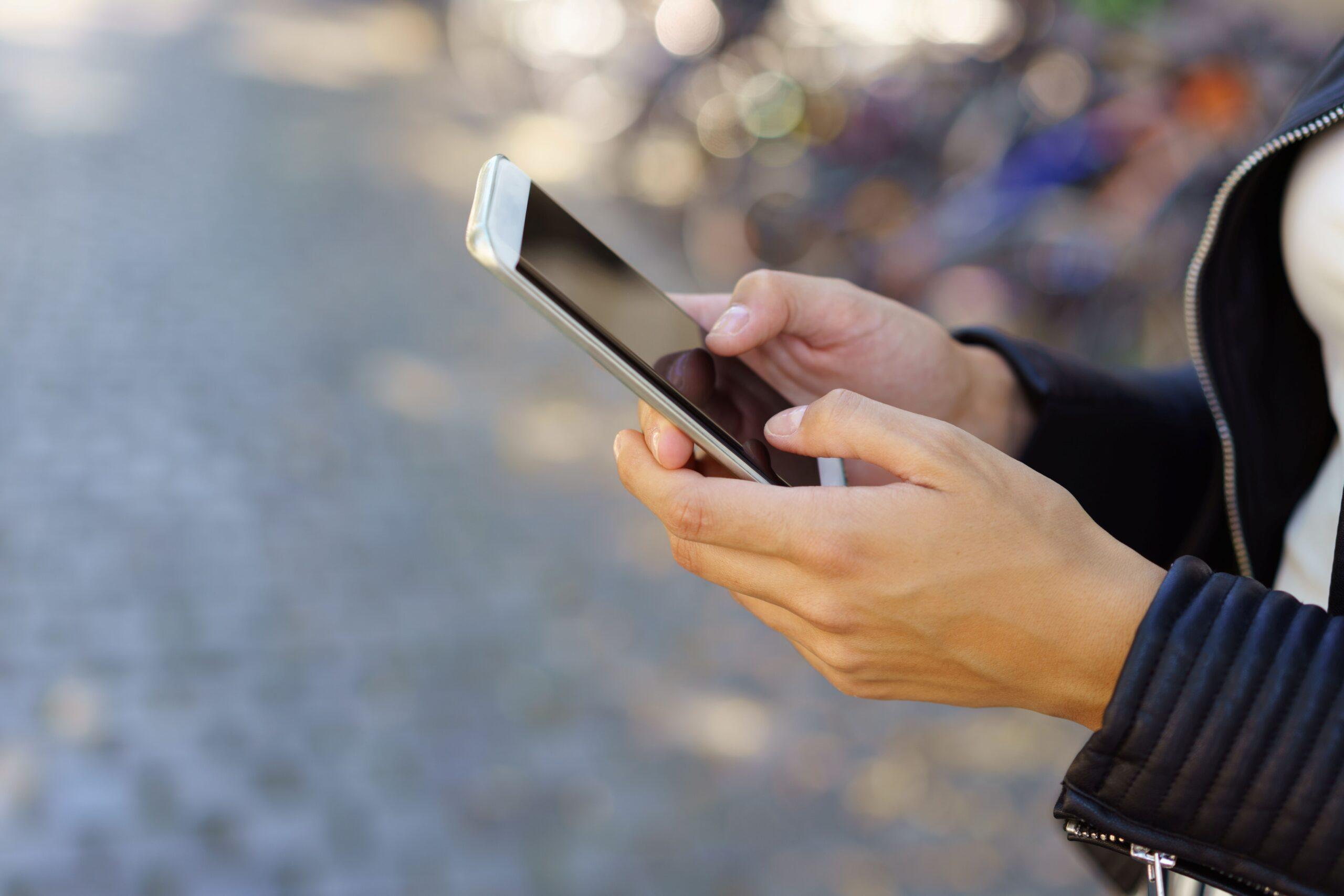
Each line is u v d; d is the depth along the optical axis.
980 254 4.35
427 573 3.54
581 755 2.88
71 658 3.04
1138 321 4.05
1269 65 3.88
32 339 4.80
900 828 2.74
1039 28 4.68
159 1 12.61
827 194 5.33
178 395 4.49
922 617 0.83
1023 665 0.83
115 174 7.12
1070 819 0.83
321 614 3.31
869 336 1.29
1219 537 1.21
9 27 10.41
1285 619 0.77
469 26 10.29
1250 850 0.77
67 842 2.49
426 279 6.01
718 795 2.79
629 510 4.02
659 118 6.84
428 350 5.14
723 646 3.33
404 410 4.57
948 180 4.84
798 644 0.93
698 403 1.06
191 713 2.89
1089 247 4.09
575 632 3.34
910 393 1.32
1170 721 0.76
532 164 8.10
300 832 2.57
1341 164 0.99
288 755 2.79
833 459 1.15
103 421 4.23
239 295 5.53
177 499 3.80
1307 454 1.11
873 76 5.31
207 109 8.86
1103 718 0.79
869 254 5.09
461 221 7.06
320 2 13.85
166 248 6.03
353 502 3.89
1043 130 4.40
